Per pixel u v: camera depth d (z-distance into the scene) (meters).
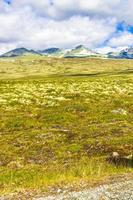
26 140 43.16
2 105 67.19
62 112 60.91
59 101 72.94
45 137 44.50
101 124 51.69
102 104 69.88
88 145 39.88
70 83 101.62
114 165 30.03
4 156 36.53
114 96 80.94
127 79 116.19
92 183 23.34
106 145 39.34
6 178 26.44
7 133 48.03
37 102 71.31
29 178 26.22
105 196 19.91
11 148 39.66
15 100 72.00
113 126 50.03
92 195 20.20
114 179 24.20
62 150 38.16
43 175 26.70
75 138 43.75
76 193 20.81
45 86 94.12
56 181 24.59
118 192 20.53
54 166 31.50
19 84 98.12
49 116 56.97
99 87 92.88
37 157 36.22
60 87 91.88
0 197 21.05
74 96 78.81
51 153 37.44
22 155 36.97
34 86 94.00
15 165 33.25
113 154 35.50
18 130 49.75
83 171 27.27
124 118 55.75
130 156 34.38
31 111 62.62
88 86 94.56
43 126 51.22
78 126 50.91
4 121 53.69
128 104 69.81
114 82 105.38
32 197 20.80
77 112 61.53
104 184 22.83
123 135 44.53
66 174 26.75
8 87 90.75
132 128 48.91
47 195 21.06
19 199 20.47
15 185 24.42
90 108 64.44
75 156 35.94
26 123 52.72
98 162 31.94
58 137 44.38
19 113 61.25
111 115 57.41
